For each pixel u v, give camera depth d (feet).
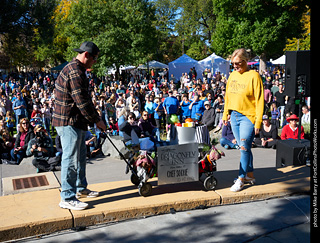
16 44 136.87
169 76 103.60
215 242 10.65
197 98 37.70
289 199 14.15
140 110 42.50
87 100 11.51
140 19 85.76
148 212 12.63
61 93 11.70
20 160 25.53
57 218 11.44
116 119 38.37
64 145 12.05
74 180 12.39
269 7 79.00
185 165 13.94
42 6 122.21
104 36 84.89
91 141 26.17
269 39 77.87
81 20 86.84
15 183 17.11
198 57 177.68
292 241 10.64
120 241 10.80
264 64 90.12
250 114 13.53
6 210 12.21
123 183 15.56
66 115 11.78
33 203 12.92
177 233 11.30
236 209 13.24
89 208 12.30
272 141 27.35
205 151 14.17
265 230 11.43
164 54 197.36
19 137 25.72
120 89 58.44
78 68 11.49
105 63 86.28
